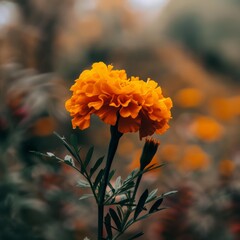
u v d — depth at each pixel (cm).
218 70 1138
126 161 423
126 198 114
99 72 109
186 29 1166
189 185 296
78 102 105
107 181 108
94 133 625
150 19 1109
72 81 797
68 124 408
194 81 1006
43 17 714
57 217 265
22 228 246
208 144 386
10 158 259
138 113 105
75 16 815
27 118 262
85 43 872
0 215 244
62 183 261
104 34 932
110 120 103
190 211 286
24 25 666
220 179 298
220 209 285
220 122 499
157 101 106
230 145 392
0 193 246
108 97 104
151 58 981
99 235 107
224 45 1169
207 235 280
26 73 278
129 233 287
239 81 1129
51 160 257
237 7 1223
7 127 253
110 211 107
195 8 1202
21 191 251
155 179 298
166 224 287
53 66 727
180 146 382
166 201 290
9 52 588
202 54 1148
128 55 969
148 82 110
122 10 980
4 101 262
